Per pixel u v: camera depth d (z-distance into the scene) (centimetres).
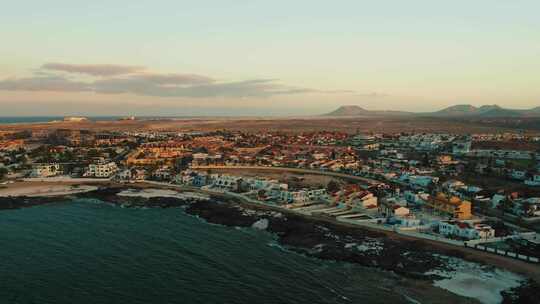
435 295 8388
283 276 9350
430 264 9856
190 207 16175
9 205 16275
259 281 9044
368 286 8850
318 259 10544
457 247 10825
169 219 14562
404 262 10006
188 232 12862
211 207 15738
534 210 13888
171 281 8969
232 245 11588
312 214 14450
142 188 19975
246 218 14250
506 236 11556
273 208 15562
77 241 11712
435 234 11888
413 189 18200
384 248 10906
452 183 18500
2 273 9275
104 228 13188
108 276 9188
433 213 14250
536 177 18488
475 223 12350
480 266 9638
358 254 10562
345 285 8906
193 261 10200
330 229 12569
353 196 16038
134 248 11138
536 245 10619
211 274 9394
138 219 14500
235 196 17925
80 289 8512
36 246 11212
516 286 8625
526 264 9588
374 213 14362
